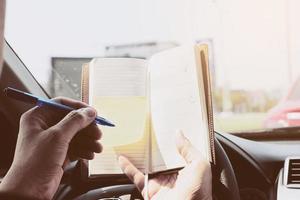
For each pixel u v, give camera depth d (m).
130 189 1.23
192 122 0.94
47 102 0.86
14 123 1.46
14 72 1.42
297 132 1.72
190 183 0.83
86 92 1.03
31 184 0.72
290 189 1.25
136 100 1.02
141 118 1.01
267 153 1.45
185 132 0.94
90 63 1.05
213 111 0.93
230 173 1.05
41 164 0.74
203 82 0.94
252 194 1.43
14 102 1.43
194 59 0.95
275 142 1.72
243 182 1.45
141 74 1.04
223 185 1.04
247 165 1.44
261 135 1.76
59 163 0.77
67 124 0.79
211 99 0.93
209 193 0.85
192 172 0.84
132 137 1.00
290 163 1.33
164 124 0.98
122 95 1.02
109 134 1.00
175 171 0.93
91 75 1.04
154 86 1.02
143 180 0.95
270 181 1.41
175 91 0.97
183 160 0.92
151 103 1.01
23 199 0.68
